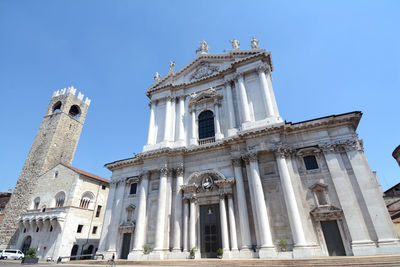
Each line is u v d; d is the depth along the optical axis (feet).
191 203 75.00
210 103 93.66
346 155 65.00
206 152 82.23
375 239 54.39
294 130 72.13
